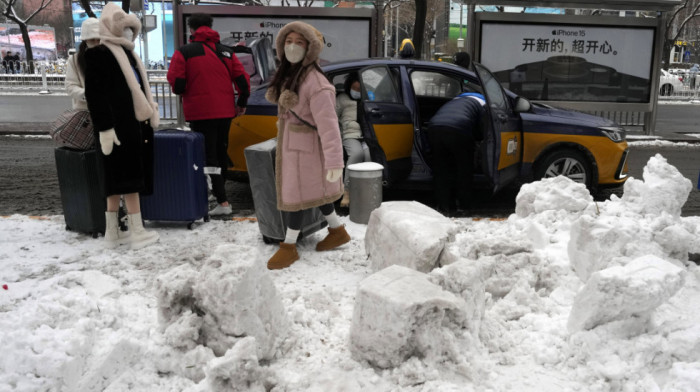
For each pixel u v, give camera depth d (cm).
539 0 1103
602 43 1136
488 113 575
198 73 583
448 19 4412
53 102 2050
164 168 535
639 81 1159
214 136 600
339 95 636
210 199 695
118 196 491
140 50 4288
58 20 6106
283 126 433
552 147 668
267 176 468
